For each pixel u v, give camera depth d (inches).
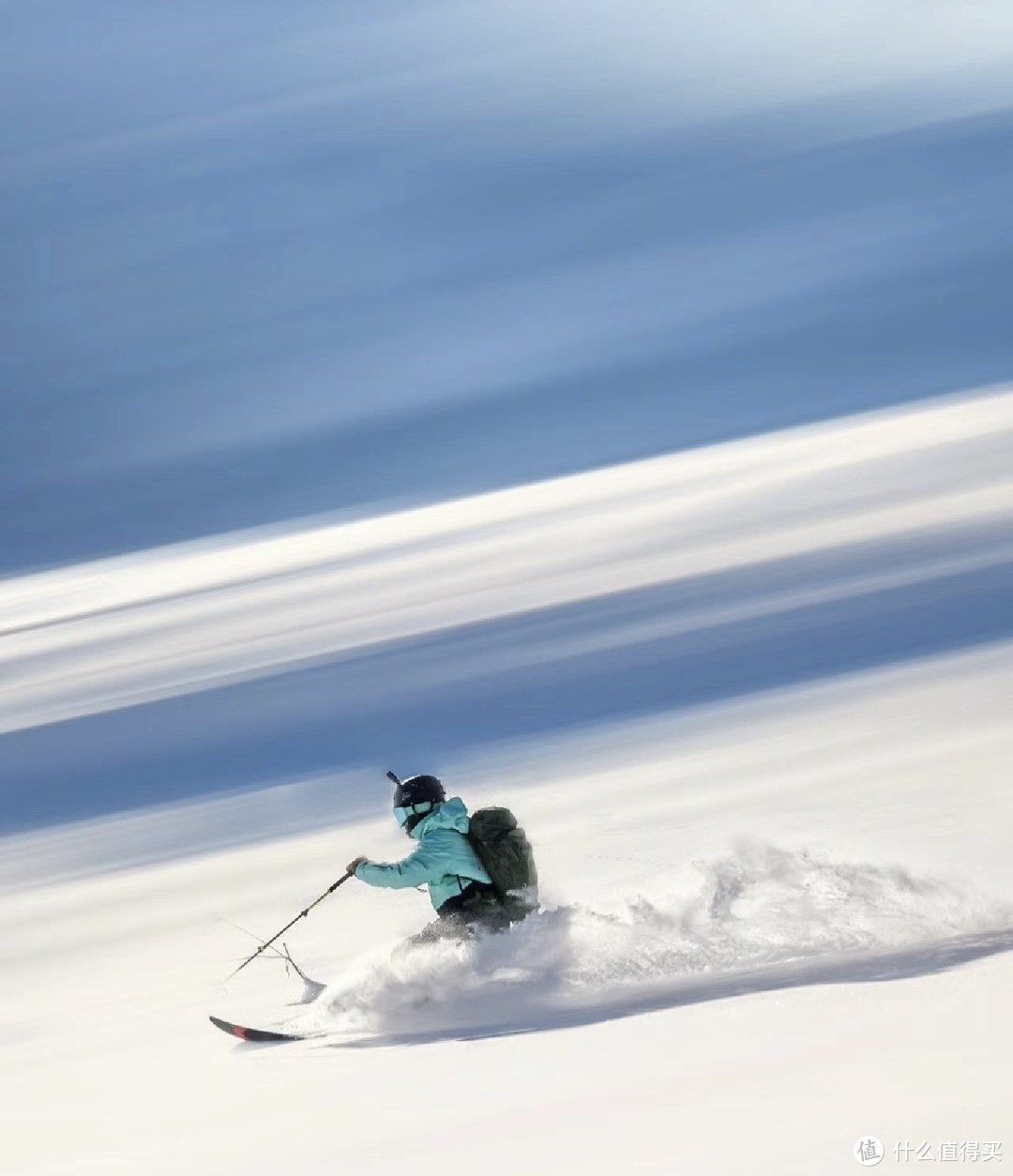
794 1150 556.1
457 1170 612.4
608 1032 792.9
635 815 1413.6
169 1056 940.6
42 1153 781.9
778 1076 651.5
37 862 1884.8
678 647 2301.9
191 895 1501.0
